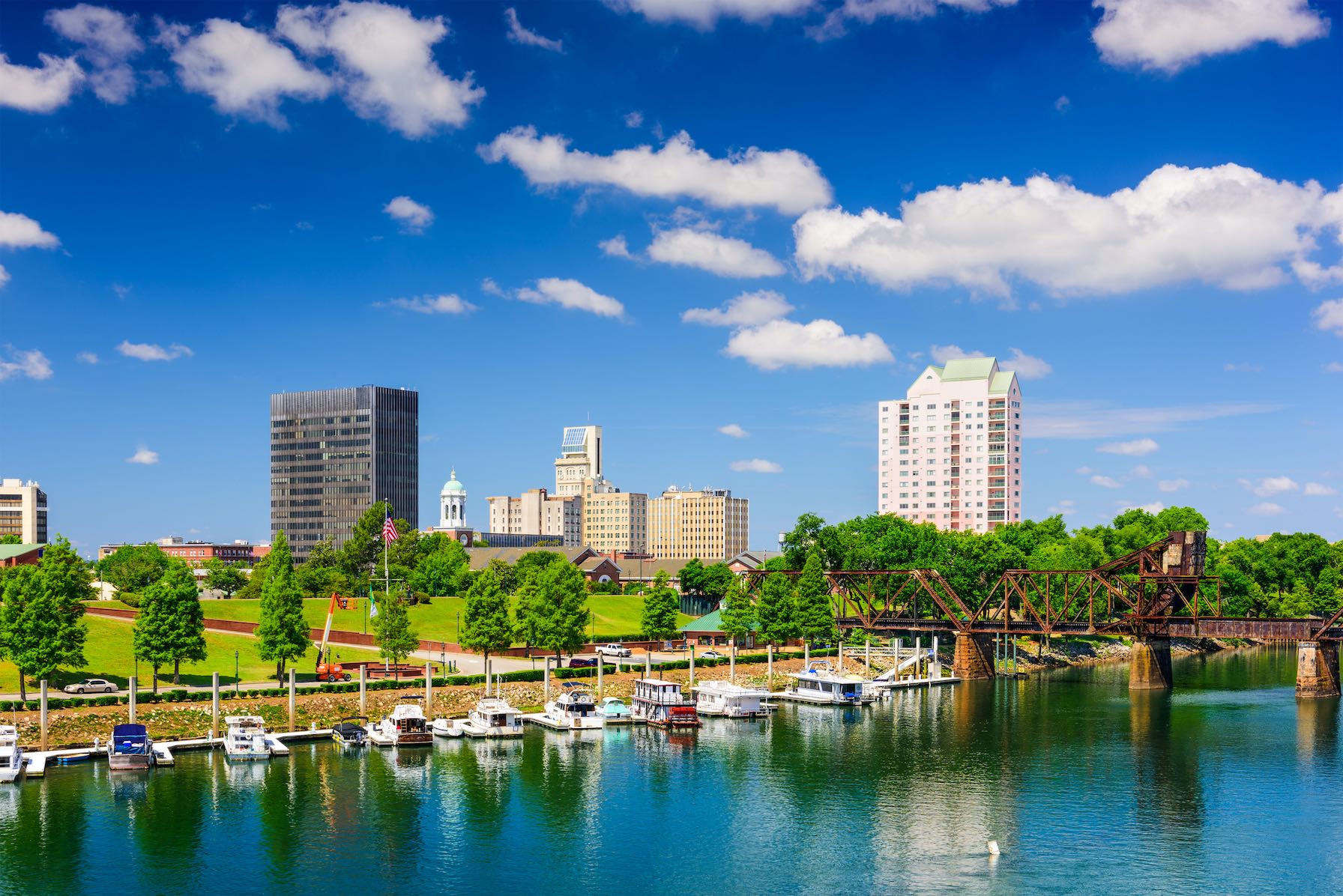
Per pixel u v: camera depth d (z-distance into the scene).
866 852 98.75
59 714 132.62
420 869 94.81
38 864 95.00
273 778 122.25
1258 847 98.81
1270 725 155.25
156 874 93.12
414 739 139.25
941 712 170.38
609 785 121.06
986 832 103.94
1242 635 187.88
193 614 146.50
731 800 114.94
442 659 187.62
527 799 115.12
